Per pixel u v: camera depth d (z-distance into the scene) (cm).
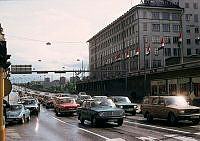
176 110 1775
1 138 593
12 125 2080
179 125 1822
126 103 2745
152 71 5694
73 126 1928
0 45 599
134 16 9606
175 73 5038
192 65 4441
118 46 10925
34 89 17650
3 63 601
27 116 2366
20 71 6144
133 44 9675
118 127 1781
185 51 9888
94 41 14062
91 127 1831
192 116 1777
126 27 10250
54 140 1327
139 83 6462
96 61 13700
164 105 1905
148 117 2094
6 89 643
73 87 14462
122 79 7388
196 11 10156
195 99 3481
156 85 5775
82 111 2072
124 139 1291
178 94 4988
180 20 8962
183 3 10081
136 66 9350
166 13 9688
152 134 1427
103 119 1816
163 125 1836
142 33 9319
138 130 1606
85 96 3772
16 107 2286
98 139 1316
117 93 7812
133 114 2745
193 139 1240
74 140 1311
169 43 9638
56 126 1953
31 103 3172
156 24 9531
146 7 9394
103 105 1944
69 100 3103
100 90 9375
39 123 2197
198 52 10062
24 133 1606
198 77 4450
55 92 13950
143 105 2172
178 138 1276
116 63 11025
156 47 9425
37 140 1338
